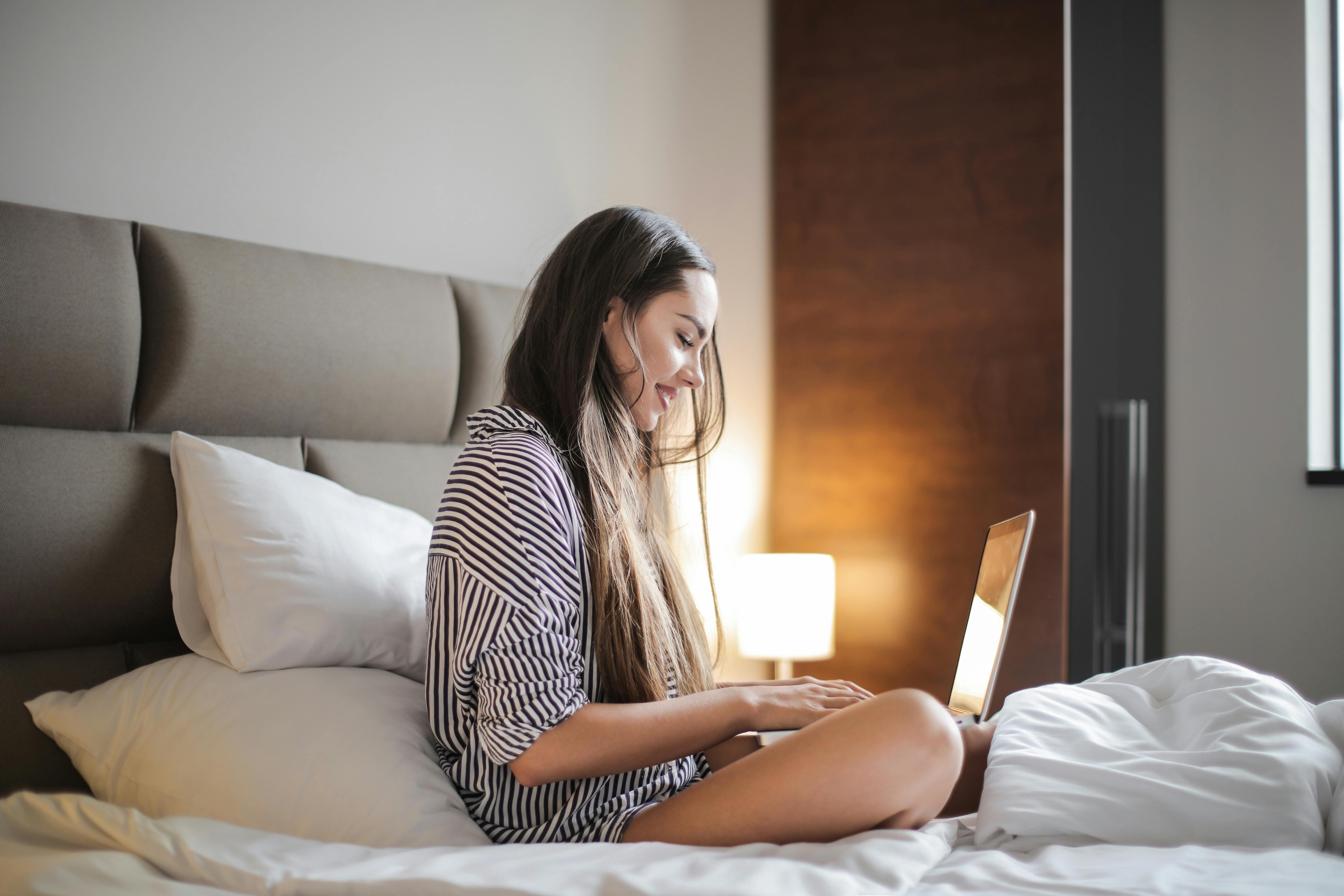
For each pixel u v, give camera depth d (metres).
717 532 2.67
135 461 1.35
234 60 1.68
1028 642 2.57
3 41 1.42
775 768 0.91
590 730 0.94
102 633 1.32
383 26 1.92
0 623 1.22
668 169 2.59
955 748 0.89
